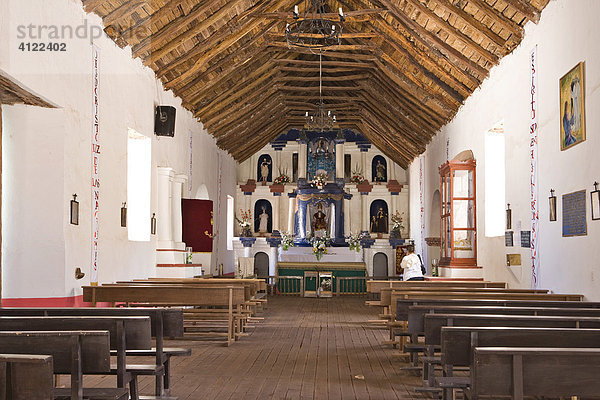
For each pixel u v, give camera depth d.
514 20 11.02
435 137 19.81
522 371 3.72
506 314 6.83
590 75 8.20
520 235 11.26
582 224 8.48
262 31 15.66
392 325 10.11
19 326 5.30
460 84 14.91
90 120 10.32
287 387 7.25
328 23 14.66
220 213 22.73
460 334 4.66
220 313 12.31
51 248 9.33
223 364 8.73
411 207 25.56
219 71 16.28
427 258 21.75
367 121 23.64
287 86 20.42
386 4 13.64
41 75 8.55
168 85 14.98
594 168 8.09
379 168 27.14
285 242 25.56
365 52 18.11
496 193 13.82
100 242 10.95
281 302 20.80
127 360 8.77
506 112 12.12
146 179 13.75
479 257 14.59
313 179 26.03
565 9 9.09
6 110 9.22
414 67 15.91
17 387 3.69
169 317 6.41
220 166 22.67
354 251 25.33
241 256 26.30
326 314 16.59
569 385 3.73
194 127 18.27
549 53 9.76
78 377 4.34
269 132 25.28
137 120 12.93
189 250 16.34
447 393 5.93
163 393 6.62
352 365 8.72
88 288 9.83
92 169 10.43
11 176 9.27
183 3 12.09
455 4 11.80
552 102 9.64
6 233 9.23
